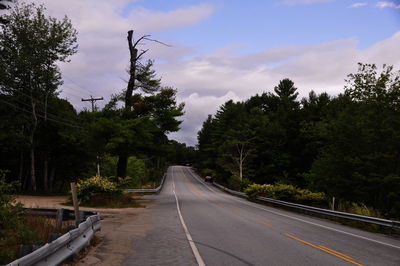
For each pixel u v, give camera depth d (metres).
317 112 69.31
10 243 8.25
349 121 28.38
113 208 24.11
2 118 40.19
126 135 30.00
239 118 91.81
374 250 10.09
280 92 104.50
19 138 40.00
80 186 25.62
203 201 33.22
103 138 31.89
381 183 24.44
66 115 45.06
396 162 25.81
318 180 32.91
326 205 28.39
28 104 41.75
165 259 8.19
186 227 14.16
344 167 27.91
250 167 75.19
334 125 28.97
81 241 8.50
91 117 32.91
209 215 19.39
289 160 68.44
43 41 39.50
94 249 9.25
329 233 13.59
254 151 73.94
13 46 38.94
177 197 39.50
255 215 20.28
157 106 34.19
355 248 10.30
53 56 40.28
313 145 60.31
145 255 8.62
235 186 57.53
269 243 10.58
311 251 9.45
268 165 71.44
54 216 15.03
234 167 73.69
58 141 44.34
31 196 34.00
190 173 112.75
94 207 24.42
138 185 56.97
